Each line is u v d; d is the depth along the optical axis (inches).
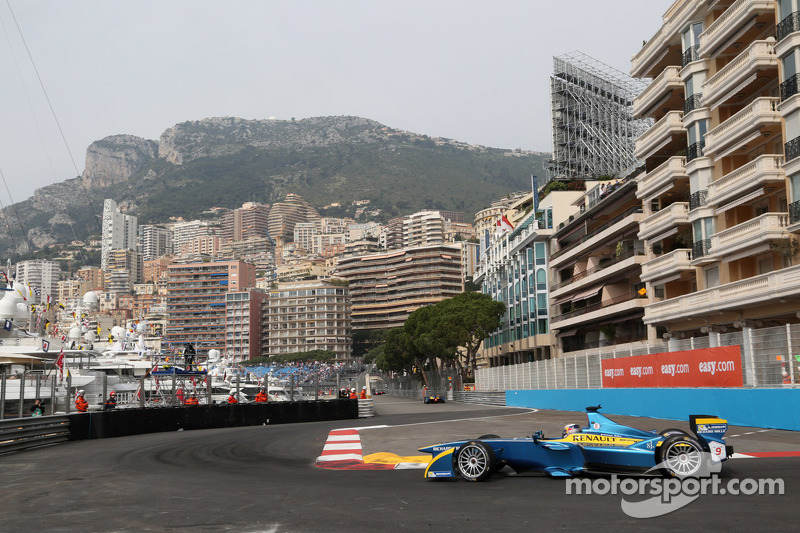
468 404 2706.7
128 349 2421.3
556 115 4384.8
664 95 1747.0
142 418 1160.8
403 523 346.6
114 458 734.5
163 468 631.2
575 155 4306.1
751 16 1373.0
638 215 2201.0
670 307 1657.2
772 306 1360.7
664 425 986.1
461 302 3673.7
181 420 1243.8
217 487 490.3
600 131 4325.8
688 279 1777.8
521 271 3425.2
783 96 1277.1
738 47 1480.1
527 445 506.9
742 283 1379.2
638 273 2333.9
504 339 3811.5
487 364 4648.1
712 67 1556.3
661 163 1875.0
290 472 594.6
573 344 2957.7
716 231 1535.4
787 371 882.8
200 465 657.6
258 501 423.8
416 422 1288.1
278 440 954.1
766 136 1390.3
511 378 2272.4
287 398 2669.8
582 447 497.0
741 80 1413.6
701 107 1572.3
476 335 3444.9
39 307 1998.0
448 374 3668.8
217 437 1033.5
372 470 608.7
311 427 1245.1
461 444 505.7
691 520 336.2
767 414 876.6
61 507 417.7
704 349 1058.7
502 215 3922.2
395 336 4753.9
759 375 936.3
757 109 1337.4
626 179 2364.7
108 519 374.0
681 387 1113.4
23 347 1695.4
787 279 1243.8
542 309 3169.3
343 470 611.5
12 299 1863.9
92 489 492.7
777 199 1392.7
